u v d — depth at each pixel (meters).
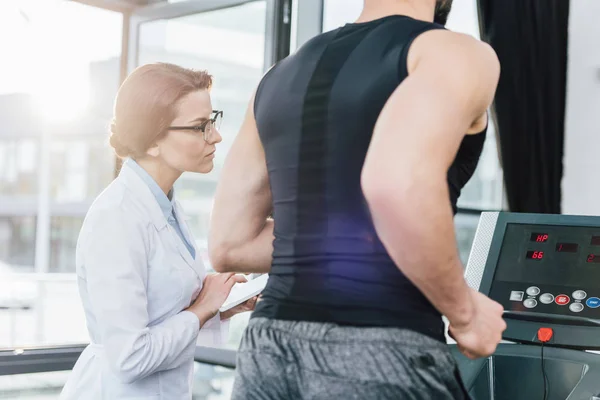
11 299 6.10
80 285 1.41
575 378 1.33
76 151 7.18
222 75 3.43
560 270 1.43
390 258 0.78
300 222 0.85
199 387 2.87
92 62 4.09
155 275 1.43
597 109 4.77
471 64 0.77
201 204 3.49
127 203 1.41
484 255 1.52
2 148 8.15
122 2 3.72
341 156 0.82
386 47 0.83
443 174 0.73
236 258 1.05
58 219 7.91
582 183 4.73
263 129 0.94
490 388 1.39
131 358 1.32
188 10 3.52
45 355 3.01
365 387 0.77
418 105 0.74
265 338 0.85
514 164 3.98
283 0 3.46
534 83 4.03
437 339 0.80
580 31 4.69
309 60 0.90
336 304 0.80
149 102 1.41
